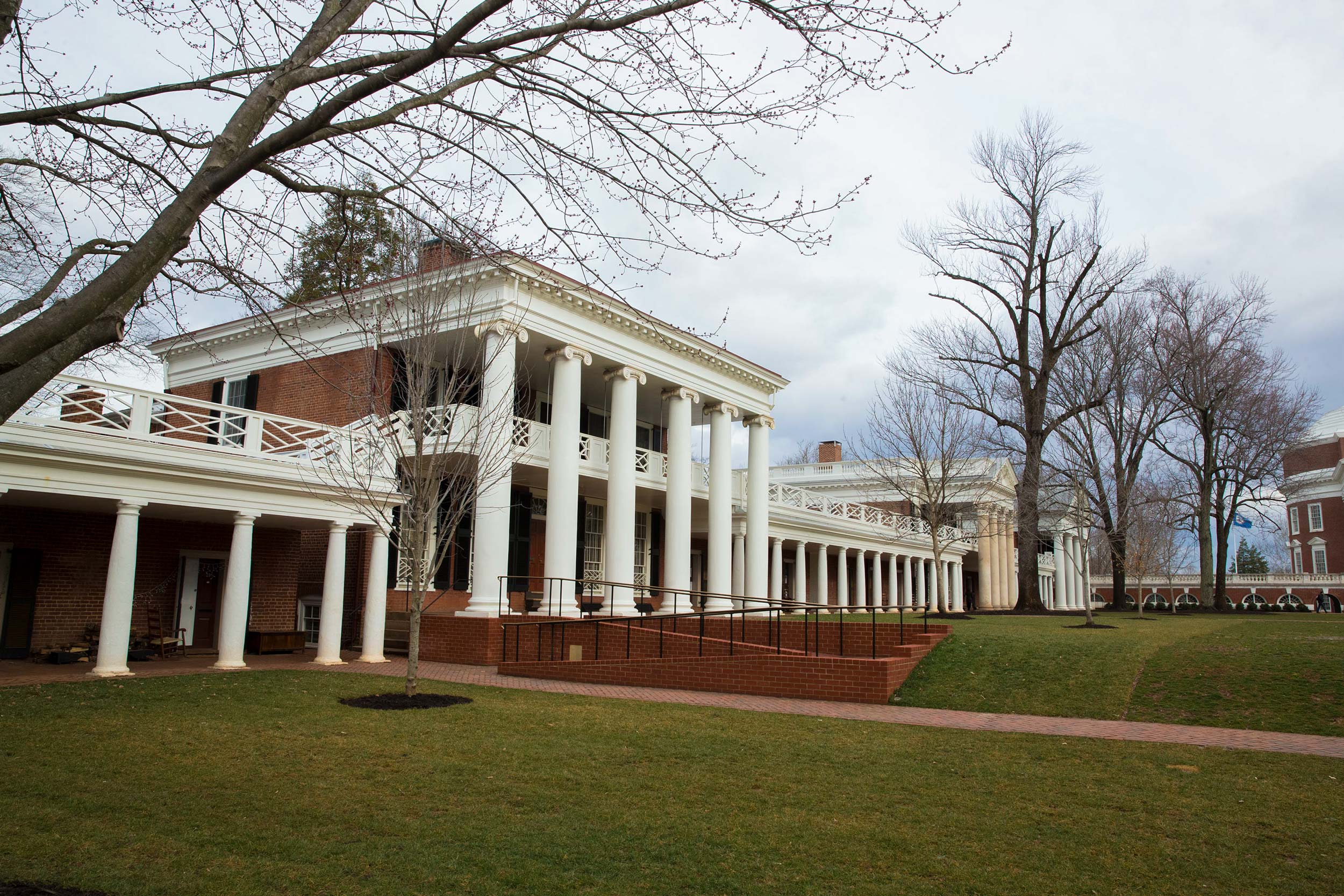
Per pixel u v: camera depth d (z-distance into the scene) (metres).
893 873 6.39
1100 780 9.13
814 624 19.88
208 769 8.60
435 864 6.23
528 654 20.00
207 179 5.98
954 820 7.68
